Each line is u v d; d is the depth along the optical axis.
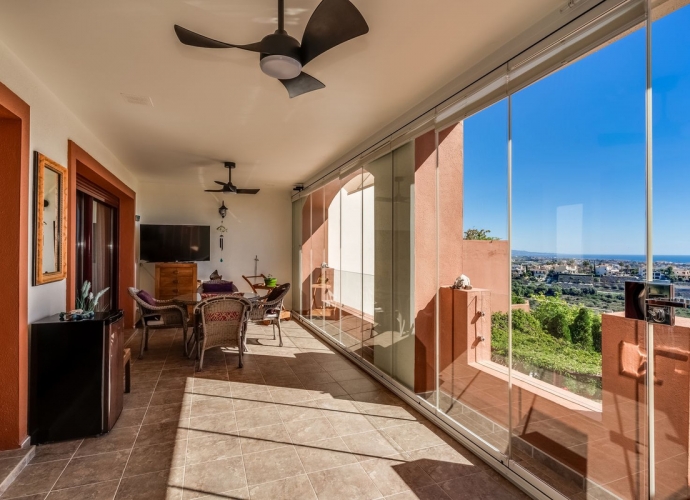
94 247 5.29
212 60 2.51
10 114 2.38
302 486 2.19
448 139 3.02
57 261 3.04
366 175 4.40
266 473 2.31
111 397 2.83
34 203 2.65
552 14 2.03
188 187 7.46
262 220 7.93
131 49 2.37
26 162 2.53
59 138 3.15
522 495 2.14
